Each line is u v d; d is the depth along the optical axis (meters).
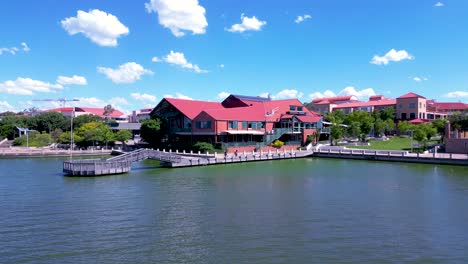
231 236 22.53
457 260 18.86
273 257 19.20
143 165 58.31
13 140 96.06
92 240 21.86
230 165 58.75
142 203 31.08
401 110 118.62
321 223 25.20
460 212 28.06
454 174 47.75
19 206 29.97
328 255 19.47
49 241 21.70
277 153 68.00
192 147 69.81
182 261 18.77
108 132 85.88
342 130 90.19
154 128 76.94
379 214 27.53
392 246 20.80
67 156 73.00
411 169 53.12
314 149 76.94
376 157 64.88
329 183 41.03
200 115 73.06
